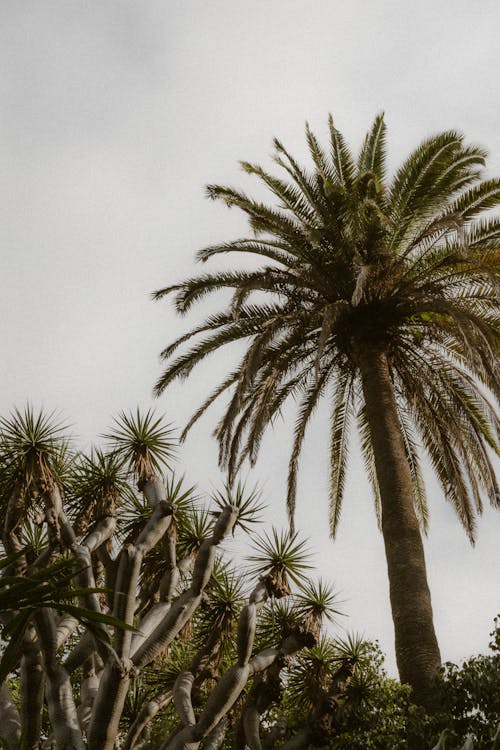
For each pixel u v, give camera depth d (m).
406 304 22.19
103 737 14.47
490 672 15.70
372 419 21.28
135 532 18.03
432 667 17.42
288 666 16.41
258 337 20.67
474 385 21.34
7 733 15.10
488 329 20.05
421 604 18.42
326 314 20.48
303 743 15.86
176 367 22.86
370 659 17.00
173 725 18.31
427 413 23.17
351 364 23.92
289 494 23.67
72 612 11.02
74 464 18.17
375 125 25.22
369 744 15.48
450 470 22.64
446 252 22.17
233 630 17.48
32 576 10.91
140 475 17.62
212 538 16.42
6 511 16.55
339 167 24.45
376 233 21.66
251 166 22.25
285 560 17.69
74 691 20.75
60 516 16.14
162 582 16.77
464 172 22.86
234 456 22.06
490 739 14.94
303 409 24.09
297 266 22.45
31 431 16.88
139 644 15.58
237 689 15.32
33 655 15.43
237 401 20.34
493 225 21.94
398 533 19.47
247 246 22.39
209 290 22.64
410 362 23.06
